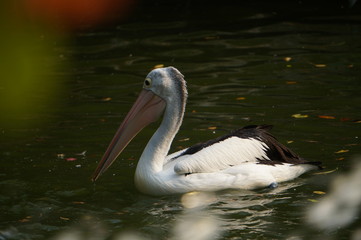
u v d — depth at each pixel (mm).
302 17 24000
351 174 10836
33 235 9328
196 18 24906
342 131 13180
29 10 27516
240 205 10227
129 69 18641
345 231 9062
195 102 15523
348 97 15250
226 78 17297
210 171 10898
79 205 10445
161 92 11266
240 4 27016
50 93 16844
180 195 10758
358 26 22125
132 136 11391
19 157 12609
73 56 20312
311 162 11312
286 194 10625
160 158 11086
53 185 11297
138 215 9984
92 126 14273
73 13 26922
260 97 15633
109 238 9164
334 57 18625
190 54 19844
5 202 10586
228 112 14719
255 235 9078
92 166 12102
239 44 20656
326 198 10242
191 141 13094
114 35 22859
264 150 11367
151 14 26109
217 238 9031
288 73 17406
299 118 14070
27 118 14992
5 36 23297
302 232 9117
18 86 17281
